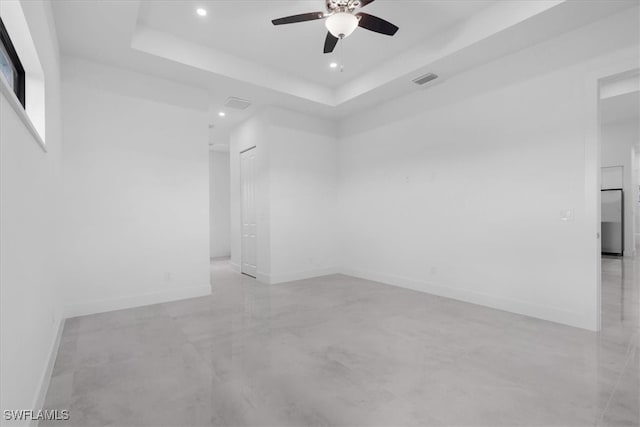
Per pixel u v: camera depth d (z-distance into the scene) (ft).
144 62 12.37
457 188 13.84
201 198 14.79
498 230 12.44
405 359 8.22
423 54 12.80
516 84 11.85
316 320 11.27
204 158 14.88
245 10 10.71
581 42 10.25
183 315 11.89
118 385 7.03
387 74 14.33
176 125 14.11
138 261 13.17
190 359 8.28
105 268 12.47
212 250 29.40
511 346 8.94
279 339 9.58
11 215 4.47
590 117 10.08
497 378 7.23
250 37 12.40
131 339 9.60
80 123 12.02
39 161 6.66
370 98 16.43
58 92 10.71
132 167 13.07
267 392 6.75
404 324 10.80
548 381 7.07
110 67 12.61
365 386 6.97
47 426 5.67
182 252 14.26
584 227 10.26
